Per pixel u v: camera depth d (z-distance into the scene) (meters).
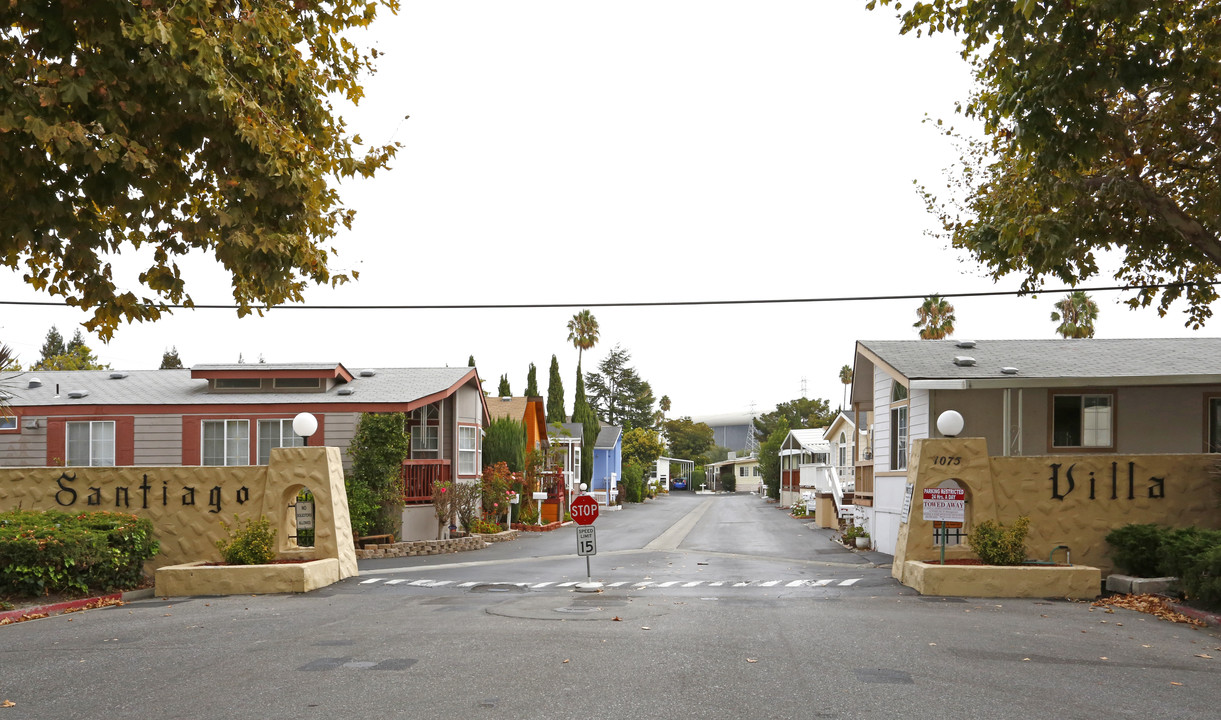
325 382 25.97
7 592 13.91
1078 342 22.88
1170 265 15.58
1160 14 11.46
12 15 7.89
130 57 8.05
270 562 16.28
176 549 17.30
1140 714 6.86
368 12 10.48
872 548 24.61
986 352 21.84
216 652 9.45
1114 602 13.51
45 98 7.29
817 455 49.22
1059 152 12.07
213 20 8.59
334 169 10.36
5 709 7.15
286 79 9.59
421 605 13.45
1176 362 20.17
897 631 10.55
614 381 108.69
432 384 26.67
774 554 23.31
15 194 7.86
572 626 10.89
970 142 16.89
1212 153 13.56
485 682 7.79
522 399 51.09
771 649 9.30
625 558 22.22
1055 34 11.26
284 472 17.48
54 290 8.96
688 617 11.67
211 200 9.51
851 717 6.68
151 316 9.10
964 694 7.41
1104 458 16.02
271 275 9.09
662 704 7.03
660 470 106.88
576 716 6.69
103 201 8.13
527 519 35.84
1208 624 11.50
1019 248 14.15
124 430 25.19
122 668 8.68
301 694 7.46
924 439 16.20
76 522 15.42
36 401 25.56
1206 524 15.80
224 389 25.89
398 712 6.84
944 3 12.36
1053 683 7.86
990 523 15.38
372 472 23.98
